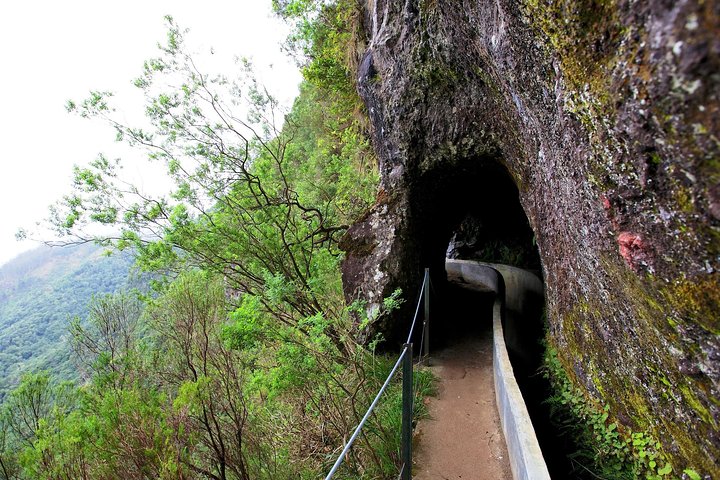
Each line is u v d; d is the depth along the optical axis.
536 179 5.16
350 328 6.80
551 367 5.35
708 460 2.40
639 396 3.16
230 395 6.24
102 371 8.19
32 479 5.13
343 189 11.16
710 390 2.18
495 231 14.14
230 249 7.89
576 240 3.72
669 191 1.89
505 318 9.27
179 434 4.61
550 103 3.29
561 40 2.46
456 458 4.21
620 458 3.52
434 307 9.16
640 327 2.82
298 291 7.03
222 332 5.91
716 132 1.47
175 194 7.48
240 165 8.34
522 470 3.17
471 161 7.33
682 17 1.45
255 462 5.14
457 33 5.10
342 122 14.01
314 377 5.38
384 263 7.41
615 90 2.01
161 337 9.87
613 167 2.31
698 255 1.85
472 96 6.17
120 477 4.60
